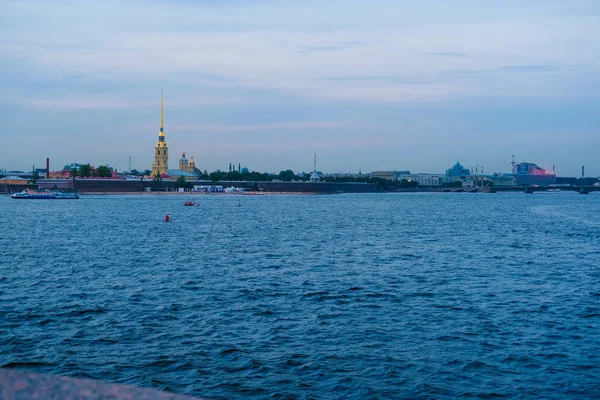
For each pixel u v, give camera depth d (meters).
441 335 36.25
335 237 101.56
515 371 30.05
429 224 136.50
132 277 56.62
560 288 51.78
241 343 34.38
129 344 34.19
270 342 34.66
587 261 70.62
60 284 52.62
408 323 39.22
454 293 49.25
